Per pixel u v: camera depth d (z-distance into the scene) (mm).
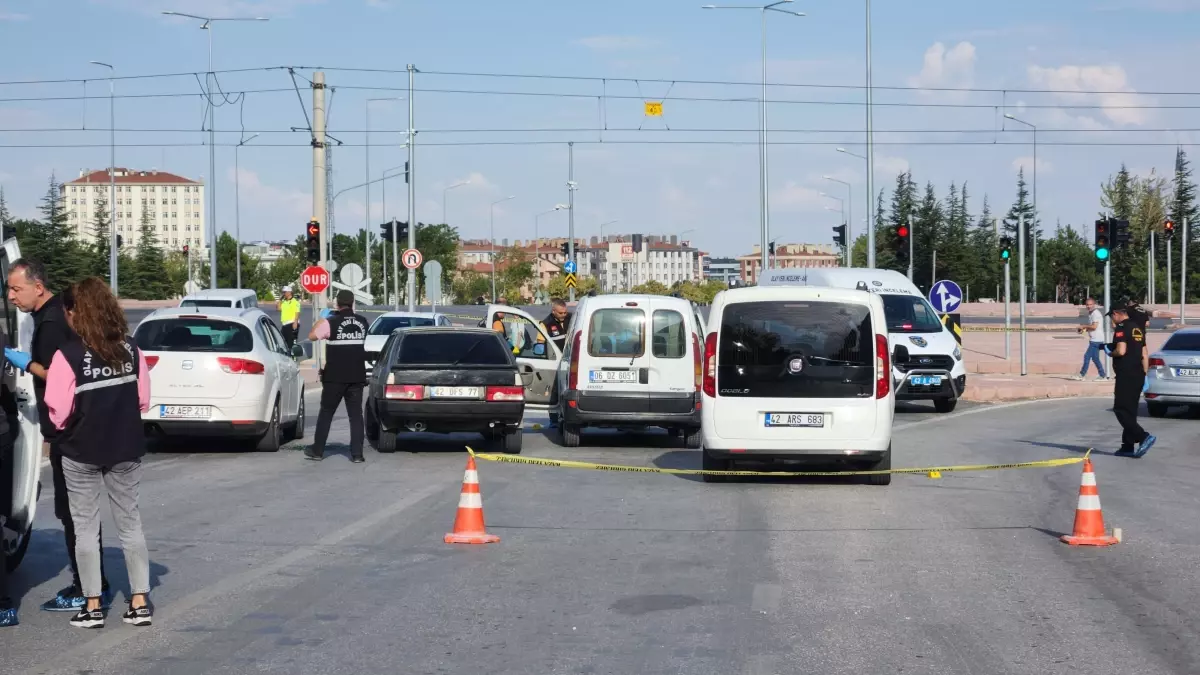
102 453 6871
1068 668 6266
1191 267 109500
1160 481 14070
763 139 45562
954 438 18906
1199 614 7465
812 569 8781
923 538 10086
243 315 16188
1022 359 33938
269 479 13578
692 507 11734
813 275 26078
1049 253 126625
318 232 31438
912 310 24609
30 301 7230
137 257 117750
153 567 8758
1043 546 9766
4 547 7289
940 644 6734
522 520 10930
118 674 6125
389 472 14289
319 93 31438
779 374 13102
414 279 43375
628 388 16969
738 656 6484
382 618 7301
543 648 6637
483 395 15820
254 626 7102
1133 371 16438
